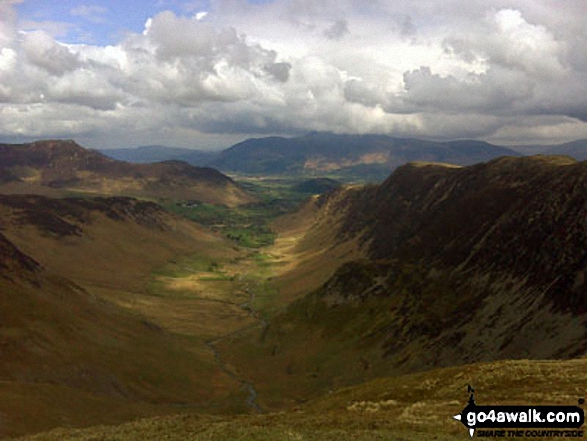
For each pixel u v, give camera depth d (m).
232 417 45.56
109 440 34.47
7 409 58.91
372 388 51.06
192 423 40.41
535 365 45.88
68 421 62.00
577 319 80.56
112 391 88.81
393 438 30.36
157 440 32.84
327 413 44.75
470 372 47.25
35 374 82.25
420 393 45.44
